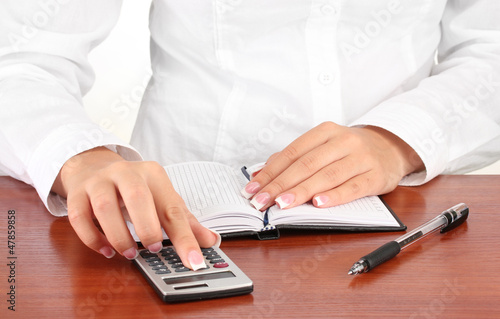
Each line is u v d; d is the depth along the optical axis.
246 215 0.77
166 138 1.16
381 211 0.83
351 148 0.87
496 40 1.14
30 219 0.83
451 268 0.68
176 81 1.14
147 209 0.66
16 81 0.93
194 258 0.64
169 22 1.12
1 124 0.87
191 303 0.60
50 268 0.67
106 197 0.67
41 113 0.87
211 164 0.96
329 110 1.12
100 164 0.76
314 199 0.81
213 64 1.11
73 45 1.02
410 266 0.69
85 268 0.68
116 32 1.92
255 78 1.10
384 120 0.96
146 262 0.66
